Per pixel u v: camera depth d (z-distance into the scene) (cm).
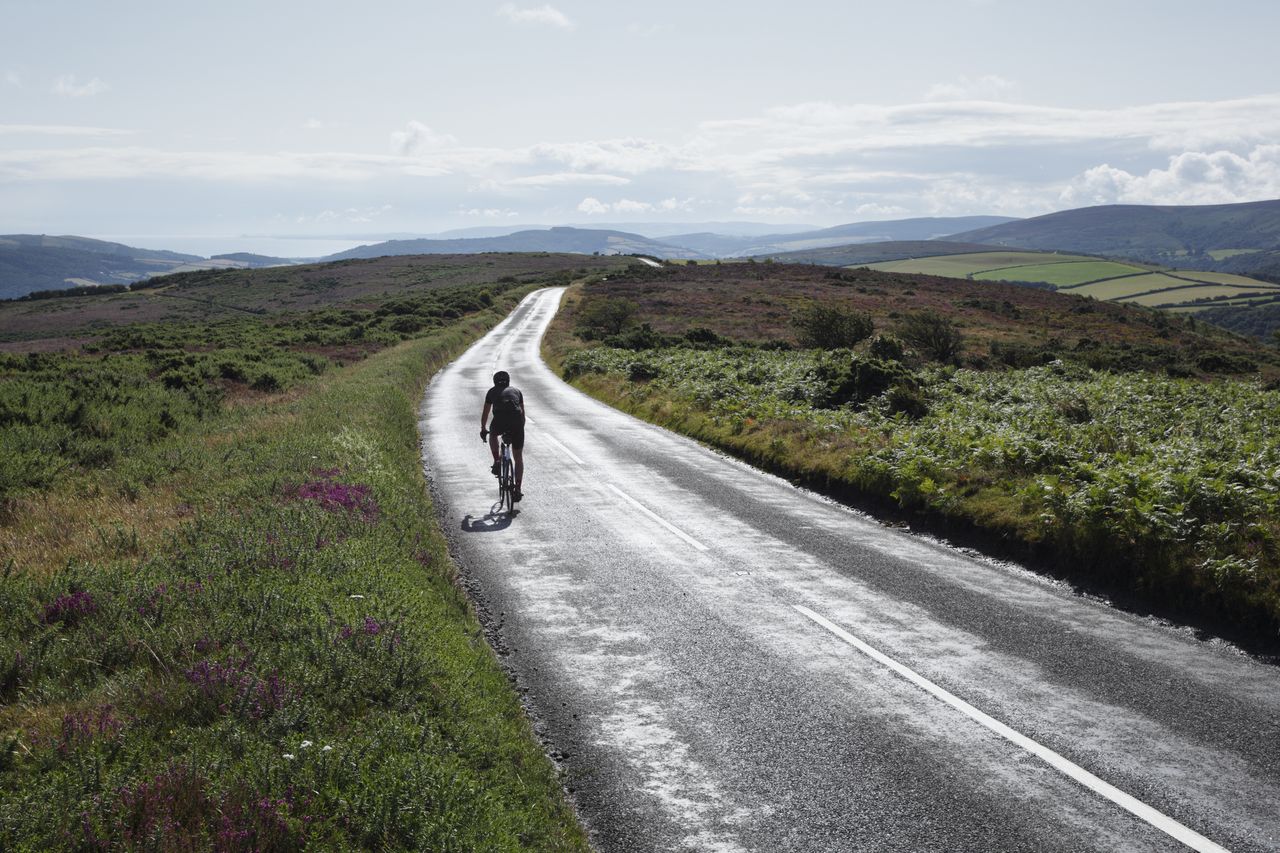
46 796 393
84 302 12319
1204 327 9050
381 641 605
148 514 1014
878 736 562
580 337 5578
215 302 12294
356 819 405
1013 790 492
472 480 1498
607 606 837
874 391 2125
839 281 10500
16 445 1458
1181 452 1323
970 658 691
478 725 543
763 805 484
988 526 1064
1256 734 552
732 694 632
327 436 1562
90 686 531
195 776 413
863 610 812
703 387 2406
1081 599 845
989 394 2322
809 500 1336
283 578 747
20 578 727
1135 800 478
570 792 504
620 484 1462
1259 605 746
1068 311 8588
